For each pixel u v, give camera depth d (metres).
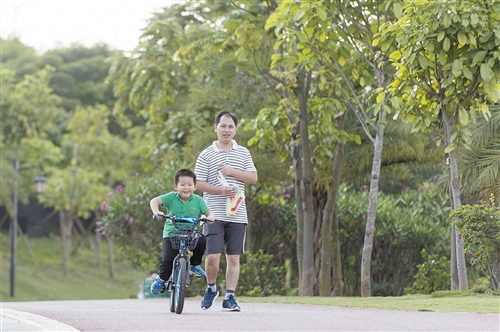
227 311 13.15
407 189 32.47
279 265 28.14
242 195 13.19
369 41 20.00
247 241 27.16
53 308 15.29
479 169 19.16
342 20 19.41
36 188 49.56
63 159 75.69
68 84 89.06
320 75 20.67
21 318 11.59
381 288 27.08
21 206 80.44
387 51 18.36
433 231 27.00
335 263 24.97
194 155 27.25
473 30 15.74
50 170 67.62
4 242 73.50
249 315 11.98
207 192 13.27
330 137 22.00
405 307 13.59
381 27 16.47
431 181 33.25
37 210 81.31
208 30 34.28
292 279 28.44
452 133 16.67
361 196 29.23
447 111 16.75
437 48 16.02
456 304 13.78
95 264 71.62
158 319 11.26
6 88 56.28
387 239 26.89
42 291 54.50
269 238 28.00
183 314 12.38
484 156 19.19
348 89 21.64
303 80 21.95
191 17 36.31
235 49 25.08
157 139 36.59
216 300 19.42
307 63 19.41
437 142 17.11
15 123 55.50
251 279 24.77
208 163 13.45
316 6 18.12
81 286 60.34
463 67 15.54
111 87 89.31
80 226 73.69
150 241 27.23
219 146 13.58
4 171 59.06
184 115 34.25
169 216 12.41
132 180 28.95
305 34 19.00
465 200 21.69
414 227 26.77
